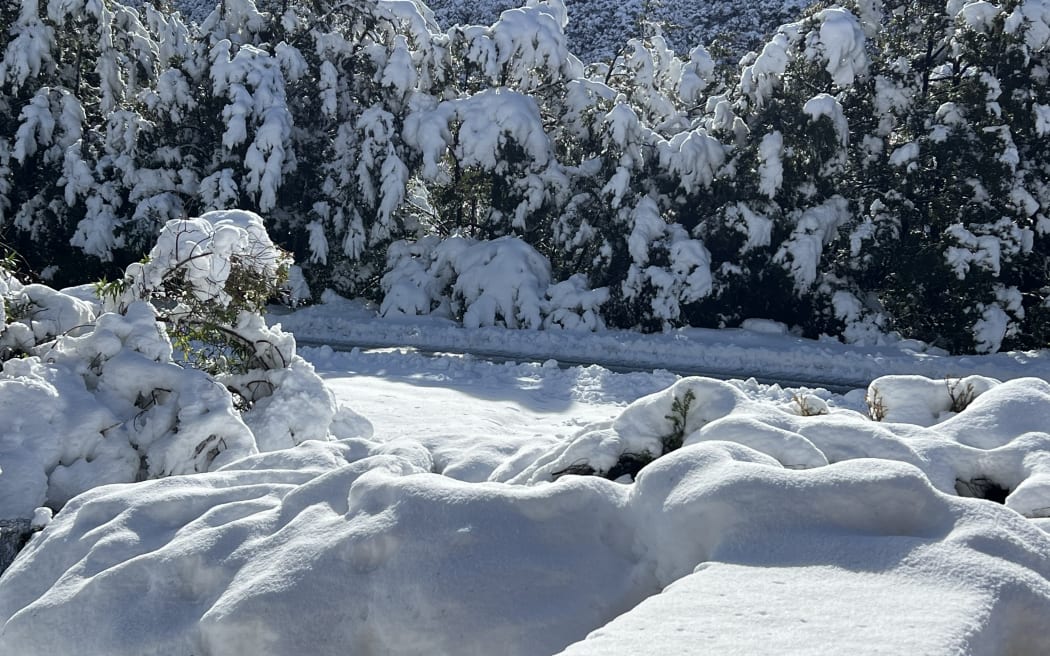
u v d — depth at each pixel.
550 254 25.75
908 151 22.59
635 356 20.03
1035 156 23.20
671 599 2.60
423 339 21.58
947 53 24.70
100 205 25.89
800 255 22.28
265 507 4.20
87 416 6.24
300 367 8.09
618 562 3.33
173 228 7.74
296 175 26.56
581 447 4.60
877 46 26.05
